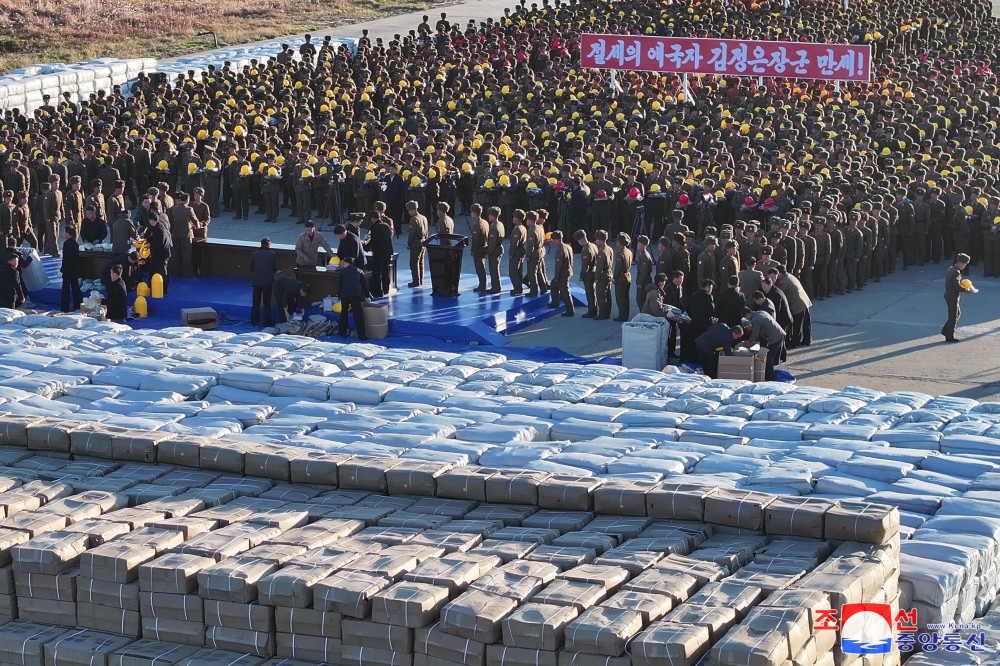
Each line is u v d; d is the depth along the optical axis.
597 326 27.73
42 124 41.84
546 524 13.74
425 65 48.19
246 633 12.04
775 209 32.00
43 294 29.59
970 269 31.86
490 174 34.78
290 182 36.91
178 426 17.11
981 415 17.53
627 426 17.31
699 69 41.97
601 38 42.53
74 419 17.42
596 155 35.75
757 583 11.80
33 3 66.12
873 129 39.62
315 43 57.81
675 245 26.75
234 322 28.19
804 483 14.79
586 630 10.92
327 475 14.98
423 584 11.82
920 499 14.32
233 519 13.74
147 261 29.17
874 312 28.34
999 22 59.78
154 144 38.38
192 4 71.75
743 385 19.22
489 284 29.91
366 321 26.84
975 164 35.44
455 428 17.16
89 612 12.56
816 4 57.44
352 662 11.75
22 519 13.58
